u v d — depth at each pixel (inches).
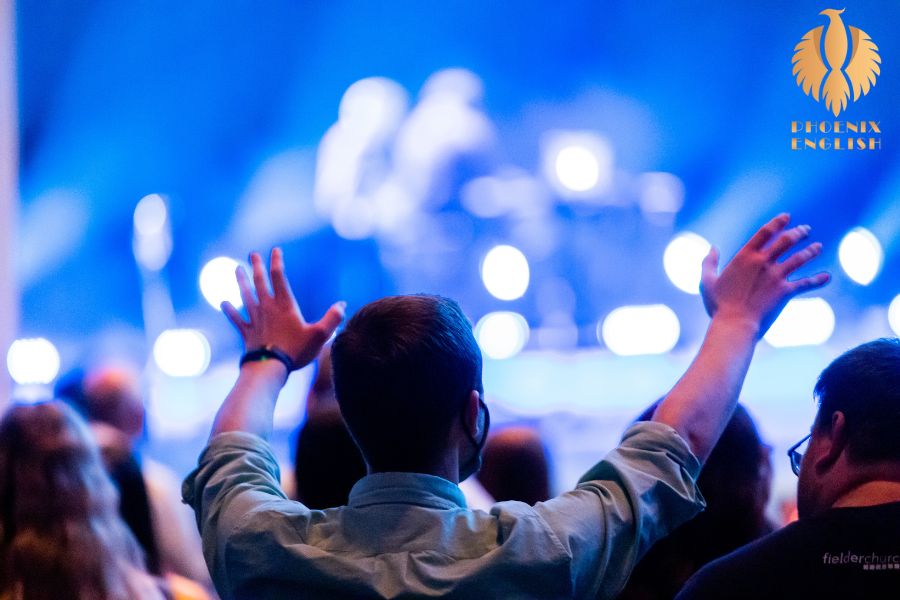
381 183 414.0
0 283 359.3
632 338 391.2
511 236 408.2
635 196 412.5
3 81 379.2
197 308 421.7
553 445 335.6
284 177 437.4
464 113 419.8
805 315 386.3
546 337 399.2
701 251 410.9
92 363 373.7
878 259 418.9
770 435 343.6
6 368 348.2
